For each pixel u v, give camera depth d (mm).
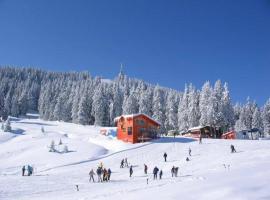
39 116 163375
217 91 92562
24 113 167125
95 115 118062
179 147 57656
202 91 95312
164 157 49406
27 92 191500
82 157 56688
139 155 54469
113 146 65312
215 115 88125
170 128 106500
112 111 120438
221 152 50156
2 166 53594
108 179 37562
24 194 28438
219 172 30094
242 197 14867
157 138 70750
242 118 120500
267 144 54250
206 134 83000
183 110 105312
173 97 123250
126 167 47625
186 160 46031
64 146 63656
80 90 137250
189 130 85875
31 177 39844
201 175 30438
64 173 44438
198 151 53312
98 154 59375
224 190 16828
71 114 136500
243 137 80312
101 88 121750
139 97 125500
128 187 28797
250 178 20141
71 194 27688
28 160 56594
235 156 43031
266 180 18578
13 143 75562
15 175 44031
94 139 72625
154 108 108625
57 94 157750
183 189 19562
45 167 51000
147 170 44344
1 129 98062
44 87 195250
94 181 37188
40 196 27344
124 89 143250
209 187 18562
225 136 79312
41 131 96250
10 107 158500
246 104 124125
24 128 105250
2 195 27672
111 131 85688
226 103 90562
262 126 114438
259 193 15281
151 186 26703
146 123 71250
